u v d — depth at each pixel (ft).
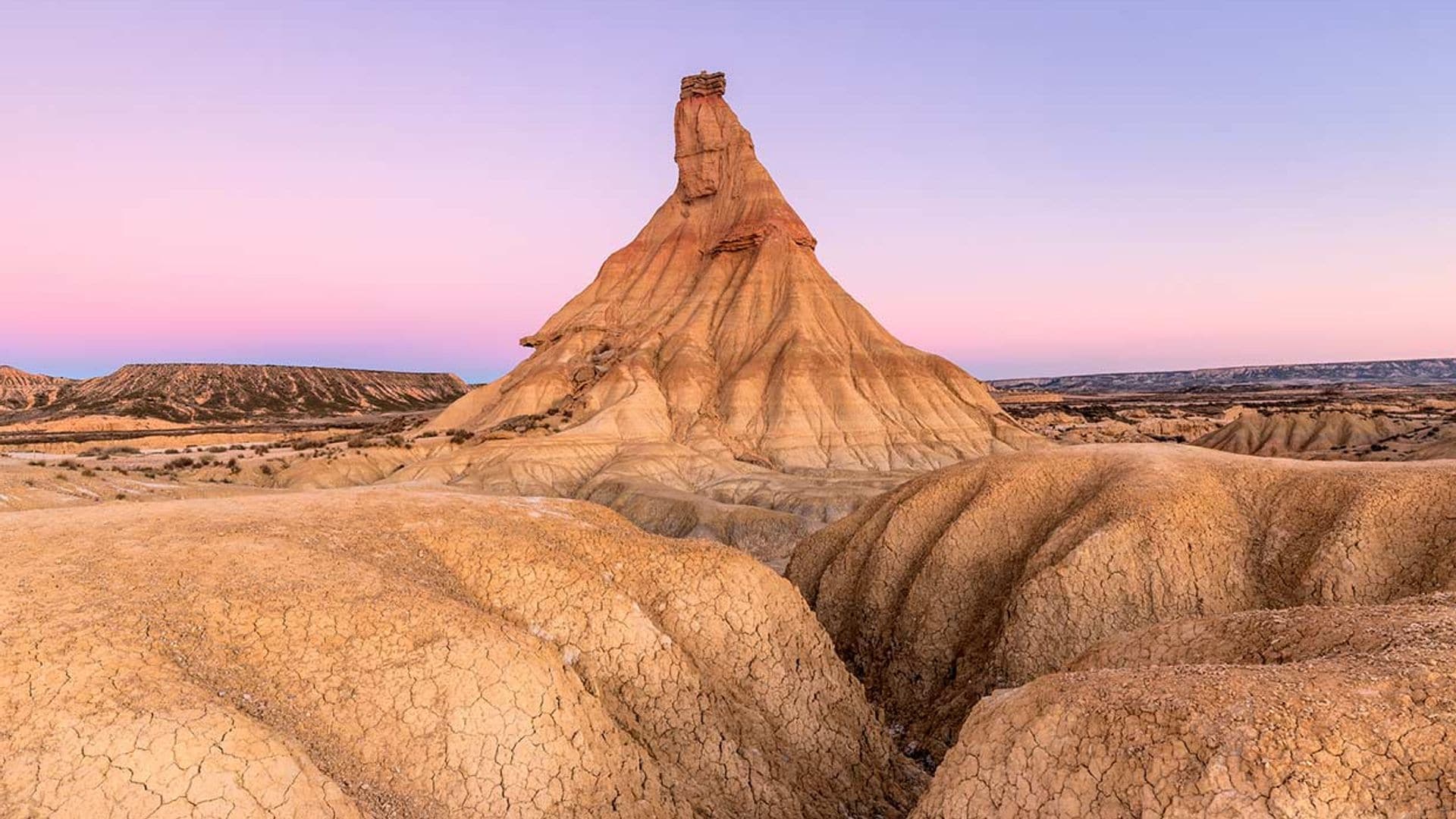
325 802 28.81
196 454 212.84
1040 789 31.07
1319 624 36.42
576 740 36.60
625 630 45.34
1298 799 25.21
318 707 33.68
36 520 44.73
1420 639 31.58
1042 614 66.49
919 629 78.38
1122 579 66.59
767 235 301.43
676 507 169.48
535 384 271.08
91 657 30.55
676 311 299.58
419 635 37.17
